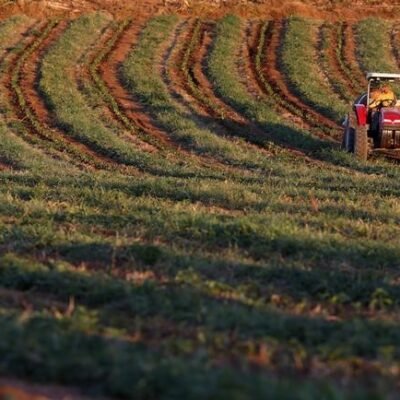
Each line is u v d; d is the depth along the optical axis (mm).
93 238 41094
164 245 39906
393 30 141250
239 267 36062
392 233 44031
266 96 107312
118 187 57094
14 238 41938
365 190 59000
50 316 28297
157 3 150375
